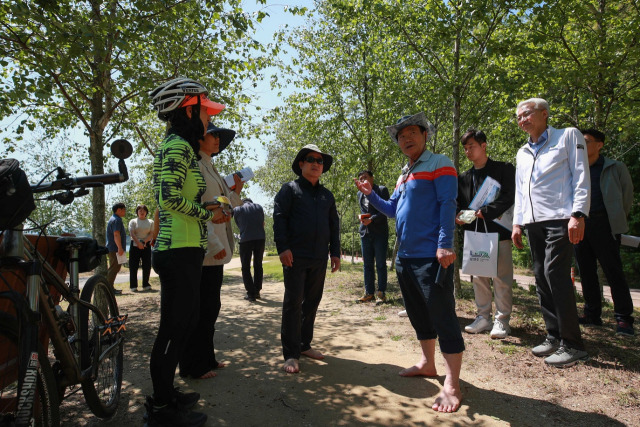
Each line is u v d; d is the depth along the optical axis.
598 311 4.78
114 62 5.10
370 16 6.63
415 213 3.04
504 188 4.40
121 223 8.38
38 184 2.22
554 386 3.08
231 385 3.20
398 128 3.19
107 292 3.04
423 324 3.28
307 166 3.72
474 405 2.80
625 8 7.21
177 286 2.52
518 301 6.04
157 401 2.47
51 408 1.95
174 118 2.64
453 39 6.07
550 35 6.34
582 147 3.45
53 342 2.12
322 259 3.67
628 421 2.57
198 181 2.63
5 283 1.86
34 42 5.16
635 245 4.48
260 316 5.62
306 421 2.63
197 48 6.44
